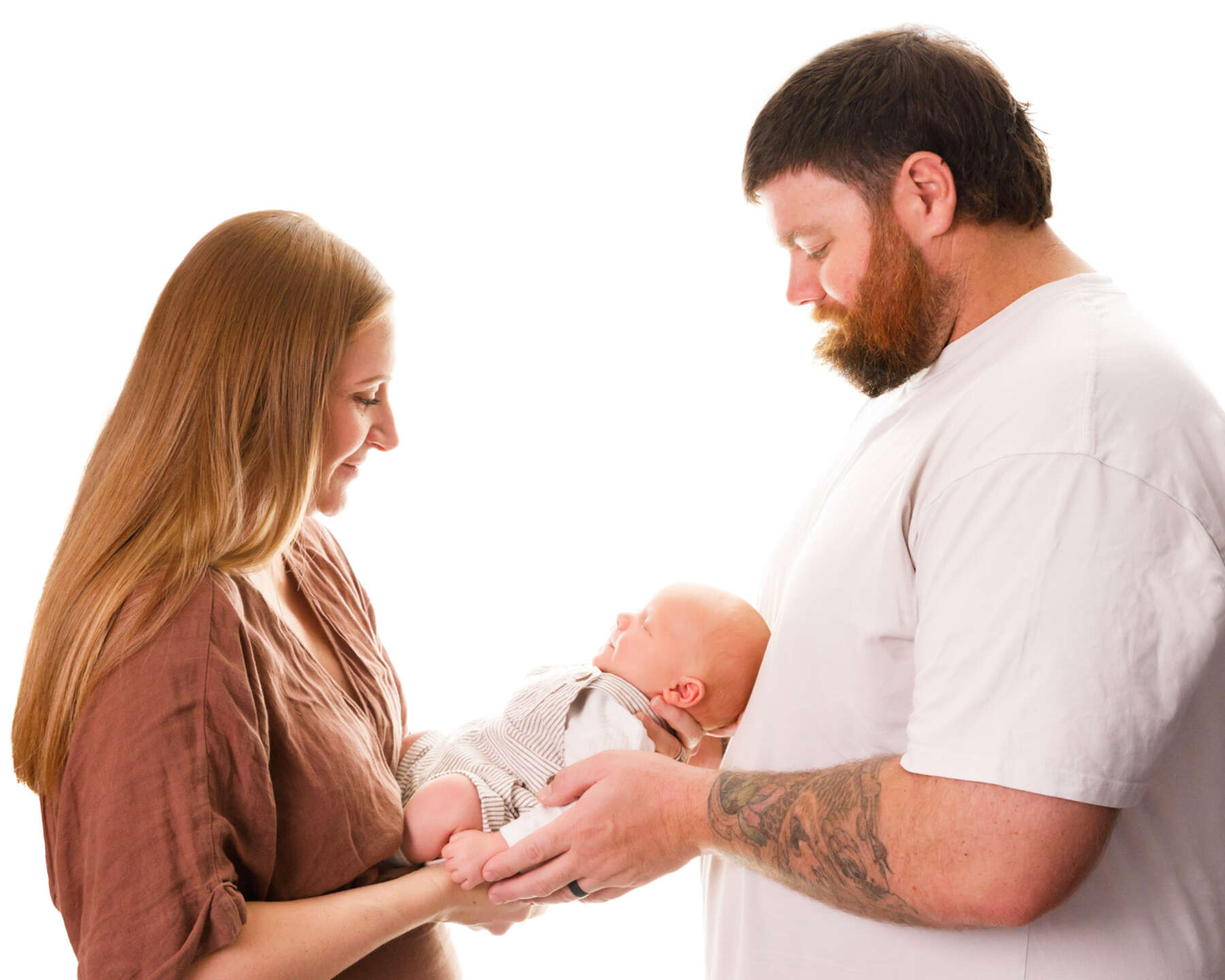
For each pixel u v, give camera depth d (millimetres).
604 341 3398
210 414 1112
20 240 2893
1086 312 1054
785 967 1150
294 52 3102
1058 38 2867
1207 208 2838
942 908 957
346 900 1123
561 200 3324
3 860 2619
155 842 980
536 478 3428
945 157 1093
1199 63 2816
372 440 1316
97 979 972
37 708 1085
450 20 3205
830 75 1145
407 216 3285
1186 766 1045
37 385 2881
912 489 1064
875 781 1007
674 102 3271
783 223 1188
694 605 1448
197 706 1010
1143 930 1024
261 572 1244
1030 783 896
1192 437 964
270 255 1152
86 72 2932
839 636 1122
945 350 1149
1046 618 909
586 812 1197
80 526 1114
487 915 1287
